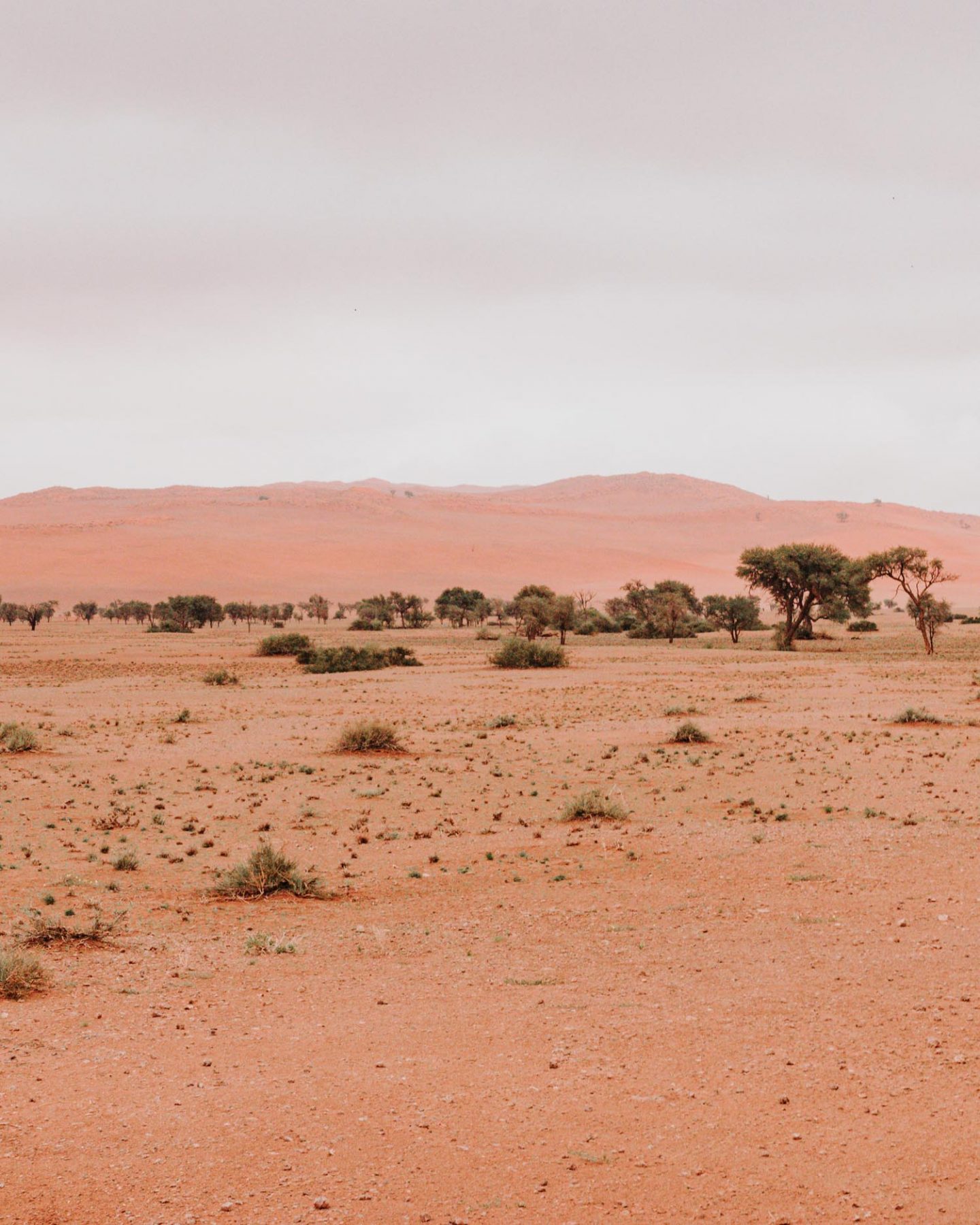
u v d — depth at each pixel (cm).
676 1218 575
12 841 1833
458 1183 615
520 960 1106
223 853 1723
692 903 1348
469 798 2292
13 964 990
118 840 1852
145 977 1044
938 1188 600
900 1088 736
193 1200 594
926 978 997
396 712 4347
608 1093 740
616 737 3378
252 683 6106
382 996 982
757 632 14150
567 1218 577
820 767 2606
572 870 1563
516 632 11812
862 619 13662
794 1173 621
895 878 1441
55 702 4903
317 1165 636
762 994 963
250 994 991
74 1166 629
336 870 1598
